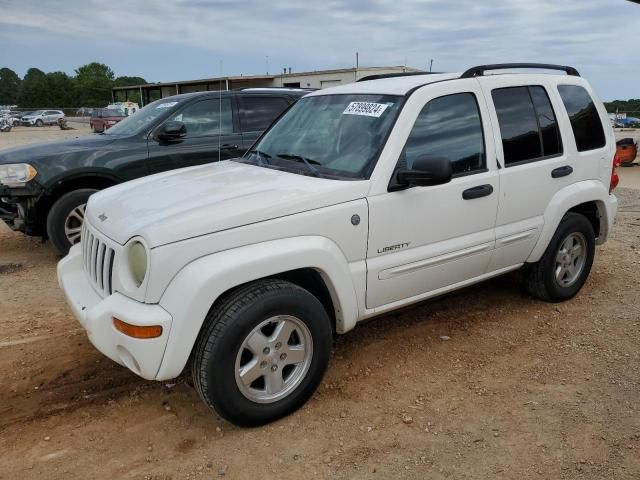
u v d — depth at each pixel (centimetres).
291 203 325
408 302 391
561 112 470
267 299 311
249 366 316
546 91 464
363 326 464
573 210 506
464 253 404
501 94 433
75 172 626
